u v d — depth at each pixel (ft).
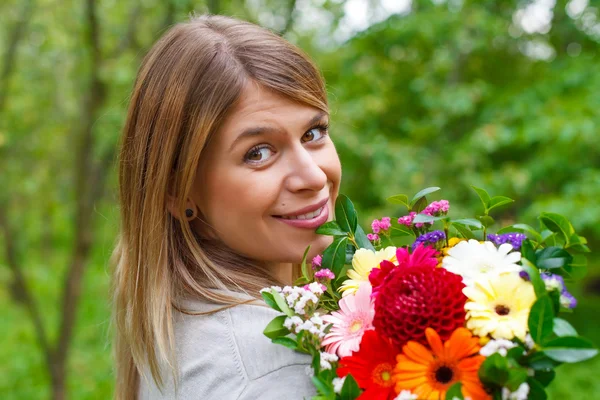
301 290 2.98
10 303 25.75
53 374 12.13
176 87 3.44
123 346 4.12
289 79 3.35
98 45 11.23
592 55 16.48
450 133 16.10
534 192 15.76
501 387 2.48
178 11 10.96
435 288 2.65
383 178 13.30
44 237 33.96
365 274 3.24
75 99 17.02
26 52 16.22
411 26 14.79
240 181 3.32
